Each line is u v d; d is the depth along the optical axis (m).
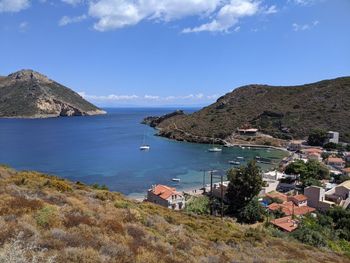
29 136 187.00
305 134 158.38
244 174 62.44
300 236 38.84
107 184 84.12
